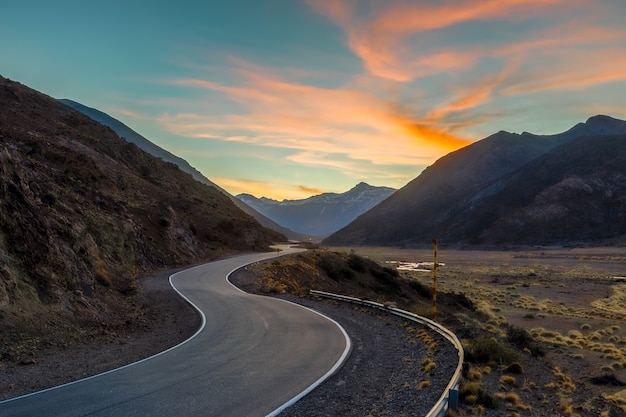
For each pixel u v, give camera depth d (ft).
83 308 53.57
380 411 27.17
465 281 247.91
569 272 298.56
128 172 198.29
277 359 39.47
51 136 173.47
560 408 37.86
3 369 34.30
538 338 85.97
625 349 78.33
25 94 231.09
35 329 43.21
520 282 244.42
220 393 29.48
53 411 25.40
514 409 34.01
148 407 26.43
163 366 36.50
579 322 114.93
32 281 49.49
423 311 79.05
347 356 41.39
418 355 43.24
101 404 26.78
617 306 153.99
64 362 37.45
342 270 139.74
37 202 66.74
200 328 54.19
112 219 102.53
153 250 125.80
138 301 70.95
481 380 39.78
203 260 148.36
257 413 25.88
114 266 87.15
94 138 211.82
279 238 336.49
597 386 51.85
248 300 78.33
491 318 117.29
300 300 83.56
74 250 66.69
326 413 26.55
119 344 45.75
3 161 59.47
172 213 159.74
